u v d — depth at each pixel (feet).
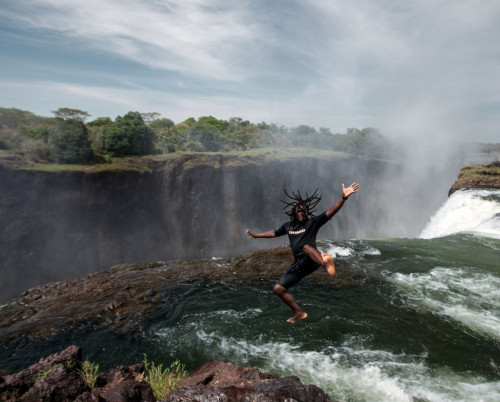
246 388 12.69
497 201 60.59
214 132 263.08
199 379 15.57
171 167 182.39
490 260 38.50
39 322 25.58
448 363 20.04
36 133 182.50
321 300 28.60
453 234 52.80
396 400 16.71
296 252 12.09
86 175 155.74
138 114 209.67
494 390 17.44
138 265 39.96
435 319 25.26
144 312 26.94
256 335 23.50
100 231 161.68
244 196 208.74
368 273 34.71
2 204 136.26
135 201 171.94
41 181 144.97
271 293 30.35
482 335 23.04
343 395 17.13
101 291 31.55
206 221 194.08
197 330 24.25
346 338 22.89
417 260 38.73
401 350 21.45
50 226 148.25
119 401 12.04
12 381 13.76
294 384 12.86
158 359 21.03
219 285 32.45
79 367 15.98
